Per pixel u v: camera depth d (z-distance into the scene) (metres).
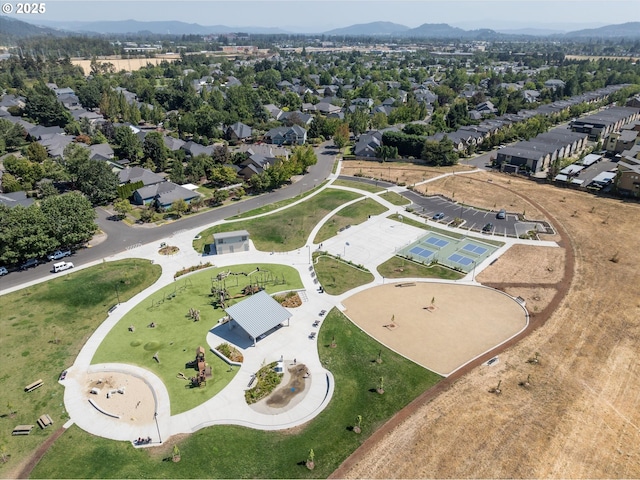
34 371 45.25
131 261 67.50
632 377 42.75
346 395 41.88
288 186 102.62
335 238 75.38
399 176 107.75
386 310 55.25
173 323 53.22
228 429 38.34
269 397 41.91
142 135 130.00
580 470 33.44
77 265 66.19
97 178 87.88
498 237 74.00
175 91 180.75
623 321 51.28
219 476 34.12
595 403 39.72
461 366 45.28
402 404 40.59
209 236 76.31
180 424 38.91
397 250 70.75
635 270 62.22
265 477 33.94
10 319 53.03
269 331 51.34
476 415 38.69
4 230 61.53
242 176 106.50
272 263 67.38
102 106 165.38
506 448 35.41
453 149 120.88
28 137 128.00
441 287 60.16
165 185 90.56
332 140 143.50
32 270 64.69
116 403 41.50
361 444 36.53
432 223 80.44
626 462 34.03
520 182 101.25
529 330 50.50
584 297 56.22
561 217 80.88
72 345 49.25
